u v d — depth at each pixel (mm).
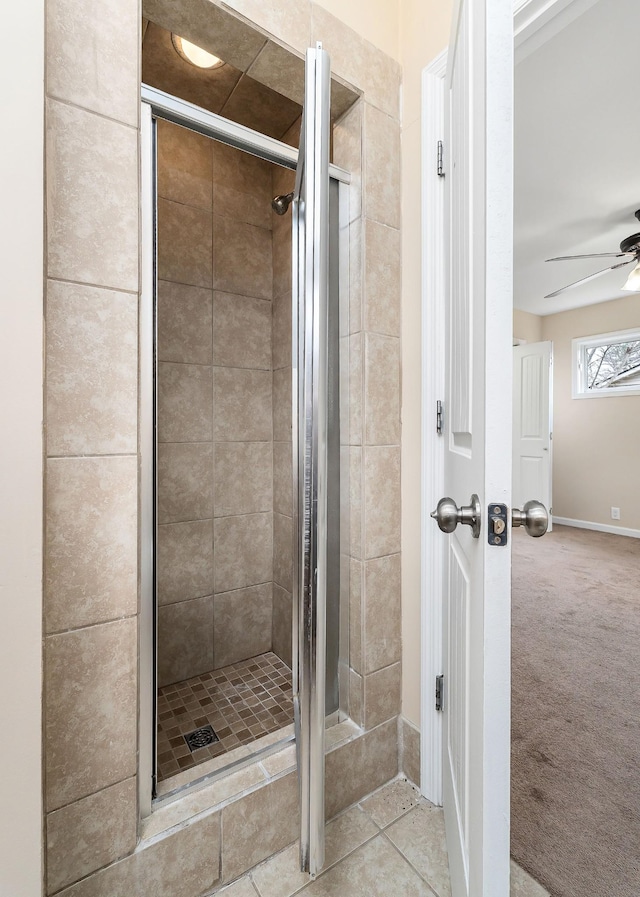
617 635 2359
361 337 1249
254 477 2043
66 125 782
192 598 1888
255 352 2035
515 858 1093
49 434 776
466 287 787
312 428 767
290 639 1962
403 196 1312
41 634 587
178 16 990
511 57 584
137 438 859
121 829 858
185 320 1852
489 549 593
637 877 1044
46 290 766
